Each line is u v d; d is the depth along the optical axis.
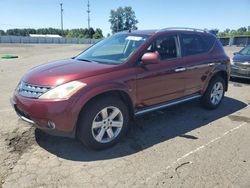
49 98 3.43
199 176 3.27
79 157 3.67
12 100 3.99
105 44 4.95
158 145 4.08
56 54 23.42
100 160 3.61
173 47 4.86
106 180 3.16
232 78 9.78
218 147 4.05
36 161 3.54
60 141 4.11
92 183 3.10
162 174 3.30
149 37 4.52
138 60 4.21
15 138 4.16
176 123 5.01
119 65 4.02
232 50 27.89
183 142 4.21
